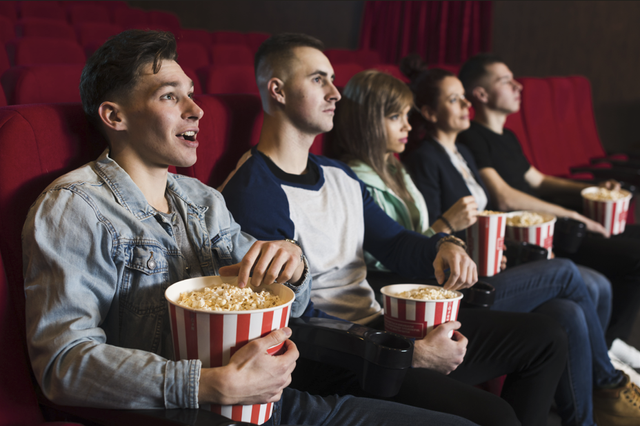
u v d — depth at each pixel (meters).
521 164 2.12
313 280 1.10
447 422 0.80
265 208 1.03
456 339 0.98
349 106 1.42
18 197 0.75
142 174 0.80
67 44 1.95
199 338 0.64
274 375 0.65
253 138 1.25
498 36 4.75
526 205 1.87
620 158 2.89
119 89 0.76
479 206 1.75
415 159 1.61
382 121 1.39
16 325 0.71
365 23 5.19
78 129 0.84
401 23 5.05
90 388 0.63
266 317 0.65
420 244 1.18
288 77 1.09
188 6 5.94
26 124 0.76
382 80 1.39
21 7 3.57
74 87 1.18
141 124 0.77
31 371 0.76
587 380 1.27
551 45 4.54
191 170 1.10
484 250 1.33
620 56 4.30
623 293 1.75
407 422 0.80
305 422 0.82
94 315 0.69
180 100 0.78
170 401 0.63
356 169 1.40
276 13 5.69
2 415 0.65
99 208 0.73
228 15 5.87
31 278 0.69
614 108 4.38
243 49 3.26
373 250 1.27
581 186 2.08
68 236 0.69
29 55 1.82
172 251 0.80
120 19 4.05
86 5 4.03
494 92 2.00
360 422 0.81
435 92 1.64
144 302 0.75
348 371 0.98
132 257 0.75
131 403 0.63
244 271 0.73
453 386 0.91
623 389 1.34
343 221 1.16
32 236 0.69
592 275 1.63
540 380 1.08
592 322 1.40
